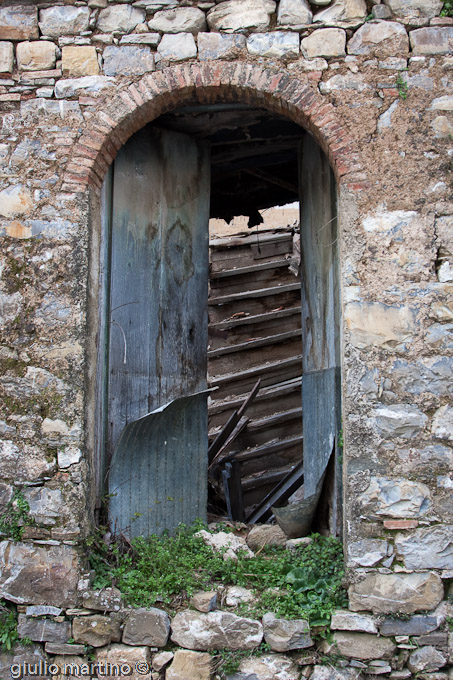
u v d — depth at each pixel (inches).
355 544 145.3
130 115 159.0
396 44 155.6
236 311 323.6
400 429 146.9
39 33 162.7
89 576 149.9
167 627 145.6
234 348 309.9
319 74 156.2
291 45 157.3
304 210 199.3
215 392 304.2
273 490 257.8
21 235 157.8
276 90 156.4
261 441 291.0
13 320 156.6
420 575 143.4
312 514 171.5
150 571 154.9
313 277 189.5
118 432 169.0
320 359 181.0
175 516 172.2
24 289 157.1
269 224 367.6
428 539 143.9
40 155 159.0
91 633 146.9
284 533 172.6
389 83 154.5
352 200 152.3
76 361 154.5
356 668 141.9
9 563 150.8
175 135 189.6
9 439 153.9
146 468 168.6
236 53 158.2
